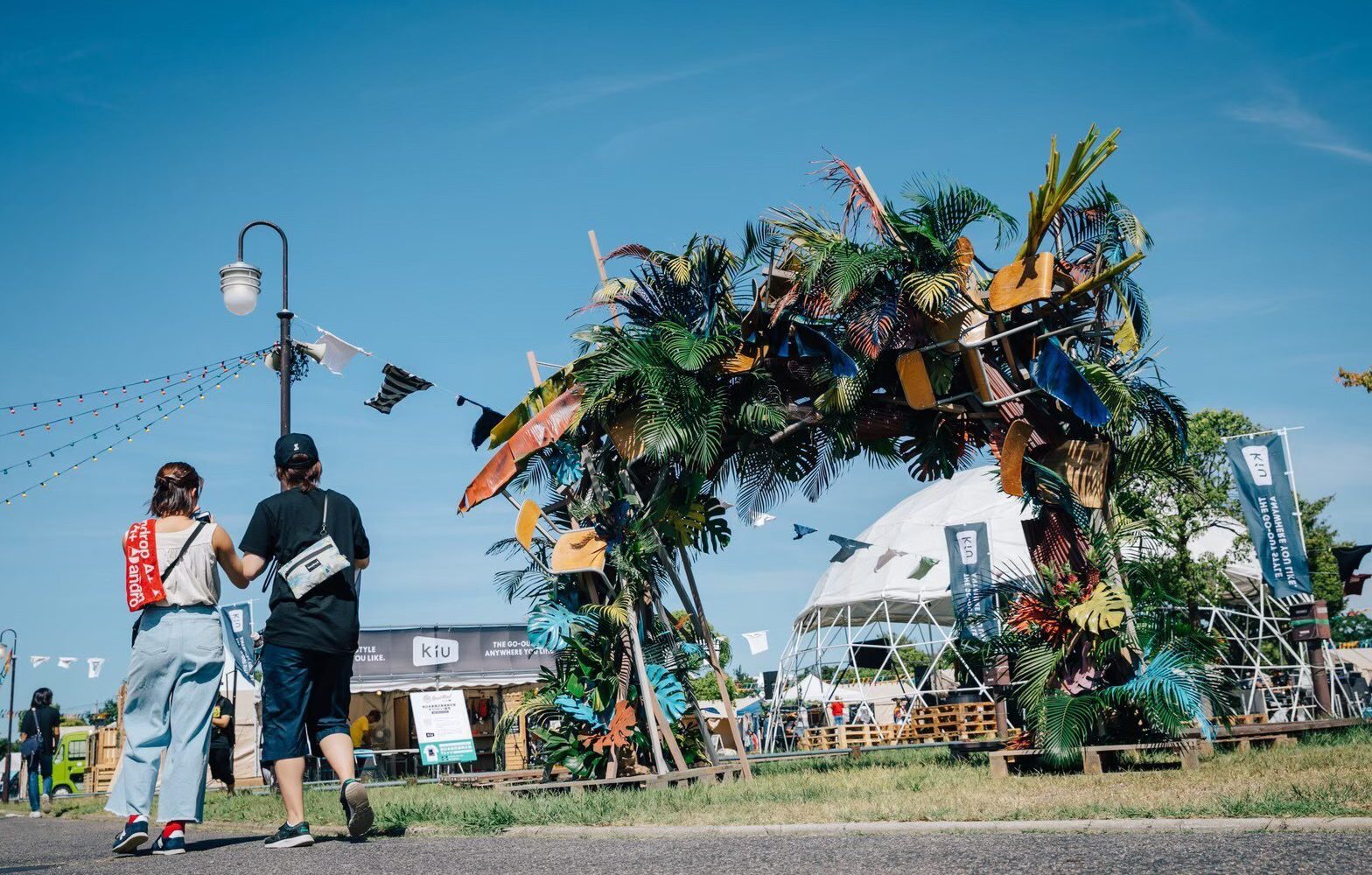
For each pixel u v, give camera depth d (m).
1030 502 9.70
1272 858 3.61
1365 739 10.59
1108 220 9.50
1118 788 6.95
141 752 5.80
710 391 9.91
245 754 23.23
